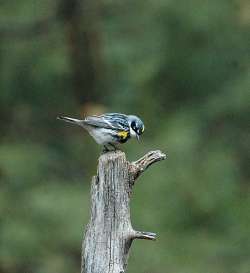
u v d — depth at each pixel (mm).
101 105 17578
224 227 15836
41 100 19312
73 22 18188
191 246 15242
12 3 18875
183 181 15867
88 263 8672
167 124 17188
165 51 18188
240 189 16797
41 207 15688
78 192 16281
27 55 18812
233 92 17547
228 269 15062
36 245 15531
